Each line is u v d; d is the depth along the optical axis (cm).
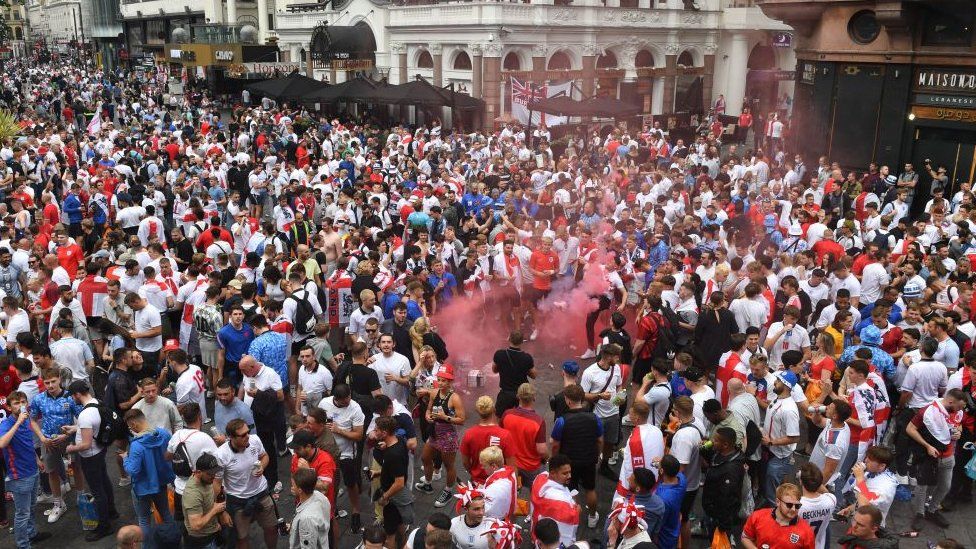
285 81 3325
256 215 1652
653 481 634
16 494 749
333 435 755
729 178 1880
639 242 1327
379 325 1016
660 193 1773
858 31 2042
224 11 6056
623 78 3778
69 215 1738
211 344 1012
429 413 826
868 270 1139
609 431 873
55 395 788
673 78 3956
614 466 913
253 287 1013
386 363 904
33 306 1142
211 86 4916
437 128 2819
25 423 746
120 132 2919
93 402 772
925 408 789
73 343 922
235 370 991
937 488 802
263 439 827
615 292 1225
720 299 977
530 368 902
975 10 1798
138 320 1002
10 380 855
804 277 1143
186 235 1678
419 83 2953
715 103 4166
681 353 838
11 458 738
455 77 3519
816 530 634
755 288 995
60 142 2361
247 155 2280
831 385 834
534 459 763
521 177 1939
